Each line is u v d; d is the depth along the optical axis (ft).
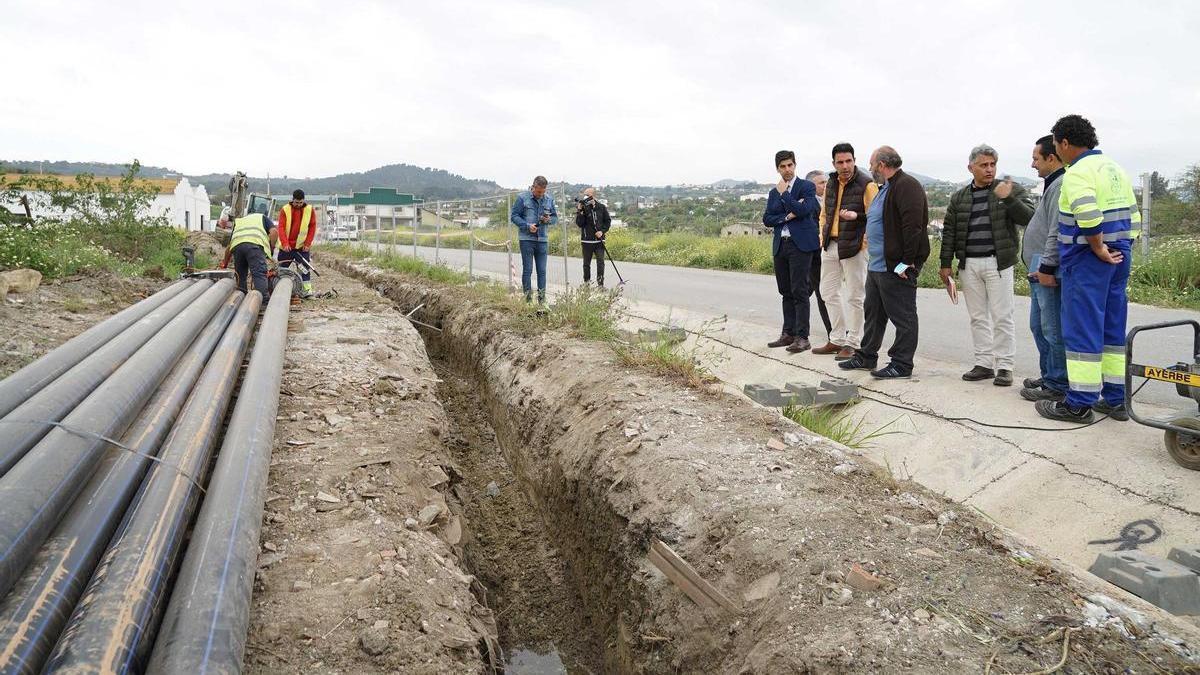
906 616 8.94
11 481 9.38
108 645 7.64
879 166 19.69
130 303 32.12
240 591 9.46
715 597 11.00
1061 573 9.63
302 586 10.87
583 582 15.99
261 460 13.50
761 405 18.33
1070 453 14.74
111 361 15.64
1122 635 8.32
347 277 61.62
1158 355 22.70
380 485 14.44
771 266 56.03
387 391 20.85
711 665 10.52
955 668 8.03
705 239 74.08
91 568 9.35
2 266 33.01
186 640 8.13
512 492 21.16
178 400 15.47
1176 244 39.40
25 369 14.93
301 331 29.01
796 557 10.50
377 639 9.74
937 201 85.10
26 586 8.39
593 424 17.80
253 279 34.86
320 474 14.51
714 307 36.14
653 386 18.93
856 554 10.34
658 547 12.48
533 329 27.40
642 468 14.66
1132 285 36.24
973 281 19.54
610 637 14.11
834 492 12.35
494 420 25.93
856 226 22.04
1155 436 14.73
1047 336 17.07
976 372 19.77
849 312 22.79
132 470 11.55
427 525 13.87
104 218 49.96
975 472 15.46
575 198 39.50
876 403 19.25
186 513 11.09
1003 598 9.15
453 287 43.06
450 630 10.59
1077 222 14.76
